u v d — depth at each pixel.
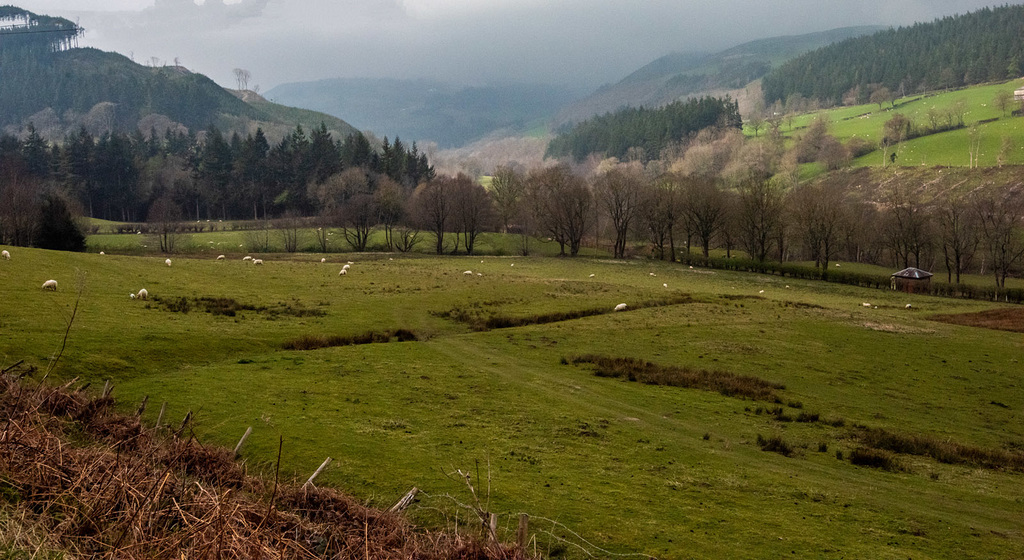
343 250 129.75
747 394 34.47
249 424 21.84
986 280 123.38
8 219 99.69
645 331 50.41
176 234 127.62
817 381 39.25
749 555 15.17
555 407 28.89
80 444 14.13
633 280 90.25
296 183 186.75
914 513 19.53
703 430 27.52
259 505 11.85
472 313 52.62
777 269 109.38
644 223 139.00
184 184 183.00
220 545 9.19
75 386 24.05
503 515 16.12
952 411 35.19
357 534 12.30
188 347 32.88
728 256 130.50
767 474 22.22
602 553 14.58
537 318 52.69
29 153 179.00
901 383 40.41
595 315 56.97
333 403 25.80
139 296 43.78
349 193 162.88
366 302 52.78
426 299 56.72
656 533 15.98
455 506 16.33
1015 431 32.28
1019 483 24.19
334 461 18.95
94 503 10.27
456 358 37.75
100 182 177.12
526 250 137.50
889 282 99.81
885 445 27.66
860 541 16.73
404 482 17.81
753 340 49.59
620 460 22.31
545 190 139.88
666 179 143.25
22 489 10.65
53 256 55.53
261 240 130.62
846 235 126.06
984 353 51.31
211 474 13.76
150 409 22.64
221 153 190.38
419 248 136.62
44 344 28.09
